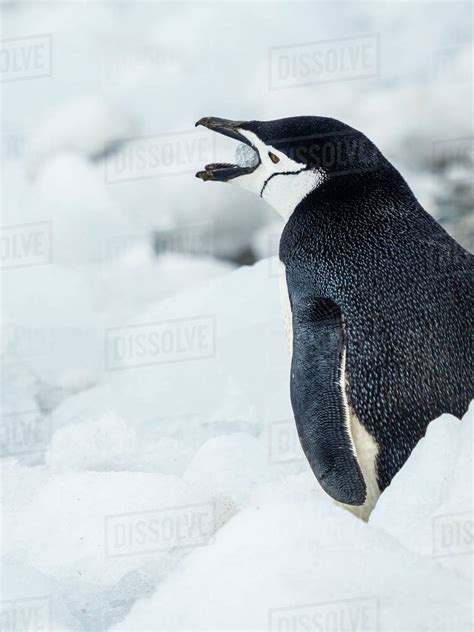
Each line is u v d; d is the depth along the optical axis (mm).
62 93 21906
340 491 7980
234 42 22719
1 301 15164
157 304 14898
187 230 18719
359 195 8930
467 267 8586
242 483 10180
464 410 8180
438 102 19922
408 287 8383
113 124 20688
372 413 8281
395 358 8258
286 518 7152
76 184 18719
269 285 14430
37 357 14430
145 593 8602
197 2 24453
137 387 13445
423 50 21562
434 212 17000
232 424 12344
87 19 23766
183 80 21828
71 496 9141
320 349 8484
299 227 9008
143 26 23781
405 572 6820
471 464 7336
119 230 18188
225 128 9766
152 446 11734
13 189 18031
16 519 9156
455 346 8242
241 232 18812
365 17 23000
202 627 6730
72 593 8555
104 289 16516
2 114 21391
